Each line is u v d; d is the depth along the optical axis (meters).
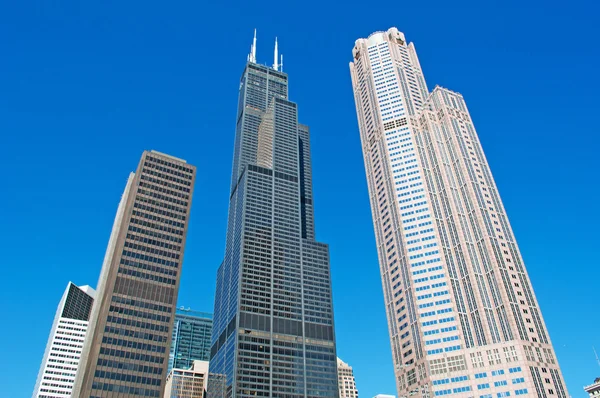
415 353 199.00
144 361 161.88
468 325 196.00
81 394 151.00
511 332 186.25
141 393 155.50
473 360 185.62
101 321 164.25
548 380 177.38
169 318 175.00
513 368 178.00
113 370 155.75
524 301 198.12
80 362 177.75
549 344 189.88
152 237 191.12
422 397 187.75
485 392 177.62
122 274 176.88
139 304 172.88
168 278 184.00
